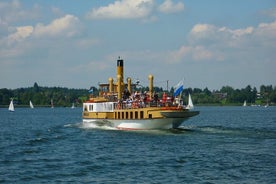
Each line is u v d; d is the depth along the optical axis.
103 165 80.81
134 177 70.88
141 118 129.50
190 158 85.94
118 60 154.88
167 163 81.62
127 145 105.75
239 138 114.81
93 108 156.62
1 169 77.31
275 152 91.69
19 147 106.69
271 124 193.00
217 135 121.56
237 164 79.44
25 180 69.12
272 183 66.25
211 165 79.00
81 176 71.94
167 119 123.00
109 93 153.12
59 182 67.81
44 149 102.62
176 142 107.94
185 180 68.50
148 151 95.69
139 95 139.12
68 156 91.56
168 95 131.25
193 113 123.81
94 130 147.25
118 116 141.25
